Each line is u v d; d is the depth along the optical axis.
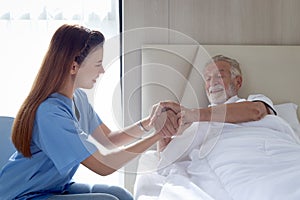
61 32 1.84
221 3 2.91
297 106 2.83
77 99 1.67
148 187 2.07
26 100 1.86
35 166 1.87
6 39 3.03
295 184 1.60
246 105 2.36
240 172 1.87
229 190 1.81
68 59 1.83
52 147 1.79
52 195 1.87
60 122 1.79
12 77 3.06
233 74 2.59
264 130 2.28
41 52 3.05
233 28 2.93
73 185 2.09
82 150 1.75
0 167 2.25
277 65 2.85
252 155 2.00
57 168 1.79
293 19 2.95
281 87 2.85
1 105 3.07
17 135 1.83
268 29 2.94
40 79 1.86
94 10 3.04
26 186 1.87
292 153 2.04
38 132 1.82
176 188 1.84
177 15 2.90
